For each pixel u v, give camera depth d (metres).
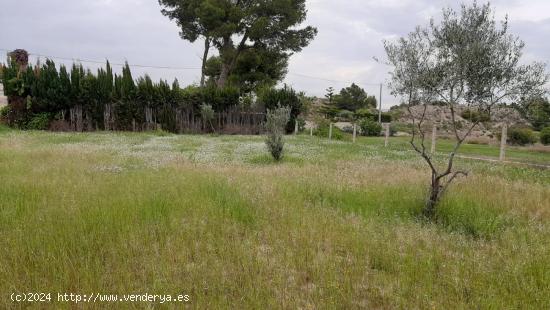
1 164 10.35
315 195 7.79
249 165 12.25
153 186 7.79
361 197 7.57
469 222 6.13
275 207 6.46
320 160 14.24
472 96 6.50
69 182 7.93
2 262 4.03
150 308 3.28
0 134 22.75
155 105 30.88
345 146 21.81
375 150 19.66
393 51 7.03
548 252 4.75
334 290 3.69
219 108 33.41
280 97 34.75
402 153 18.41
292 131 35.62
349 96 77.31
